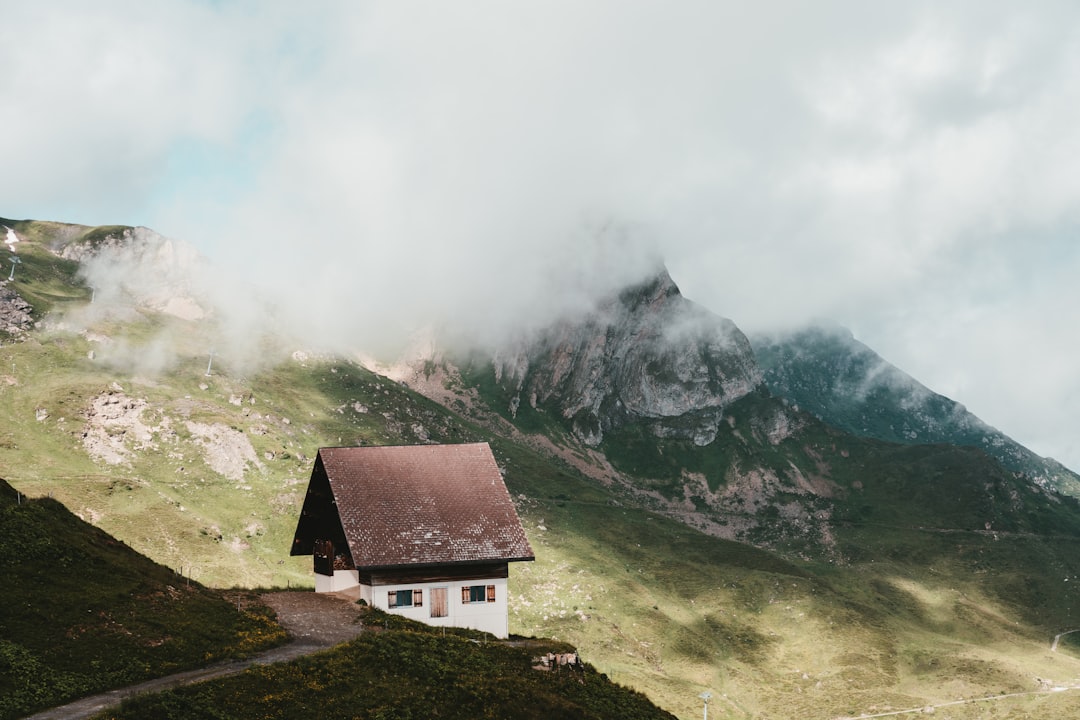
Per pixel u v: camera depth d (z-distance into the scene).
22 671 55.25
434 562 85.50
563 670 78.06
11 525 70.50
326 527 95.31
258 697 58.91
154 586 72.00
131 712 52.25
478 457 95.50
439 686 66.94
